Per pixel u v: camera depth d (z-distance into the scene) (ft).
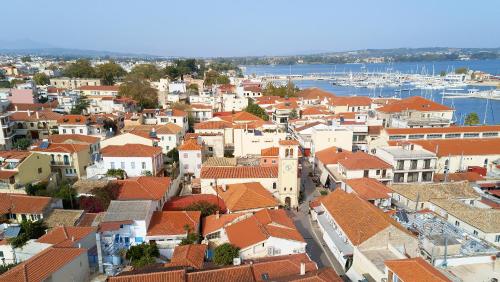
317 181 299.38
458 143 315.17
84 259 154.10
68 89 570.46
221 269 143.13
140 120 399.85
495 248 165.48
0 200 196.54
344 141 320.50
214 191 245.86
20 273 129.70
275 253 172.76
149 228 185.47
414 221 189.78
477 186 257.14
